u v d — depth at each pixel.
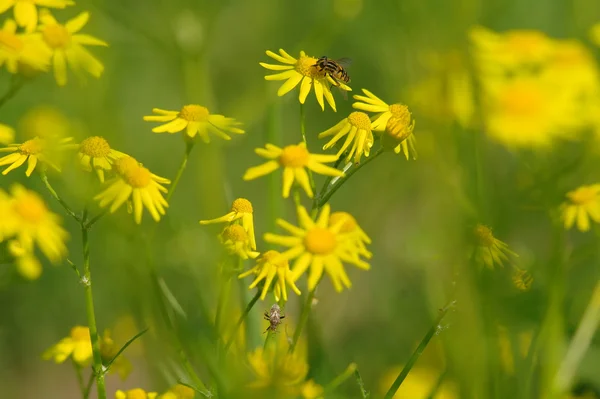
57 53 0.79
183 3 0.88
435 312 0.80
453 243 0.75
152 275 0.75
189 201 0.88
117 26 0.88
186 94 0.88
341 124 0.77
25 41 0.78
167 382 0.78
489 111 0.75
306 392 0.73
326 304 0.87
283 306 0.75
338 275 0.73
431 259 0.79
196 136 0.77
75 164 0.76
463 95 0.75
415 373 0.84
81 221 0.75
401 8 0.78
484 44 0.77
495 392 0.74
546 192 0.76
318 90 0.78
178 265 0.76
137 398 0.76
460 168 0.76
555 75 0.76
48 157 0.76
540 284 0.78
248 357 0.74
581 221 0.77
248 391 0.73
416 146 0.78
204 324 0.75
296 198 0.75
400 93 0.81
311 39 0.92
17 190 0.75
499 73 0.76
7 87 0.89
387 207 0.87
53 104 0.84
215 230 0.76
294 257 0.73
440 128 0.76
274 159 0.75
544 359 0.76
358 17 0.91
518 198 0.77
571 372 0.75
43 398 1.08
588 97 0.76
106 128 0.79
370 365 0.91
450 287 0.75
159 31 0.88
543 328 0.76
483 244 0.75
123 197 0.75
